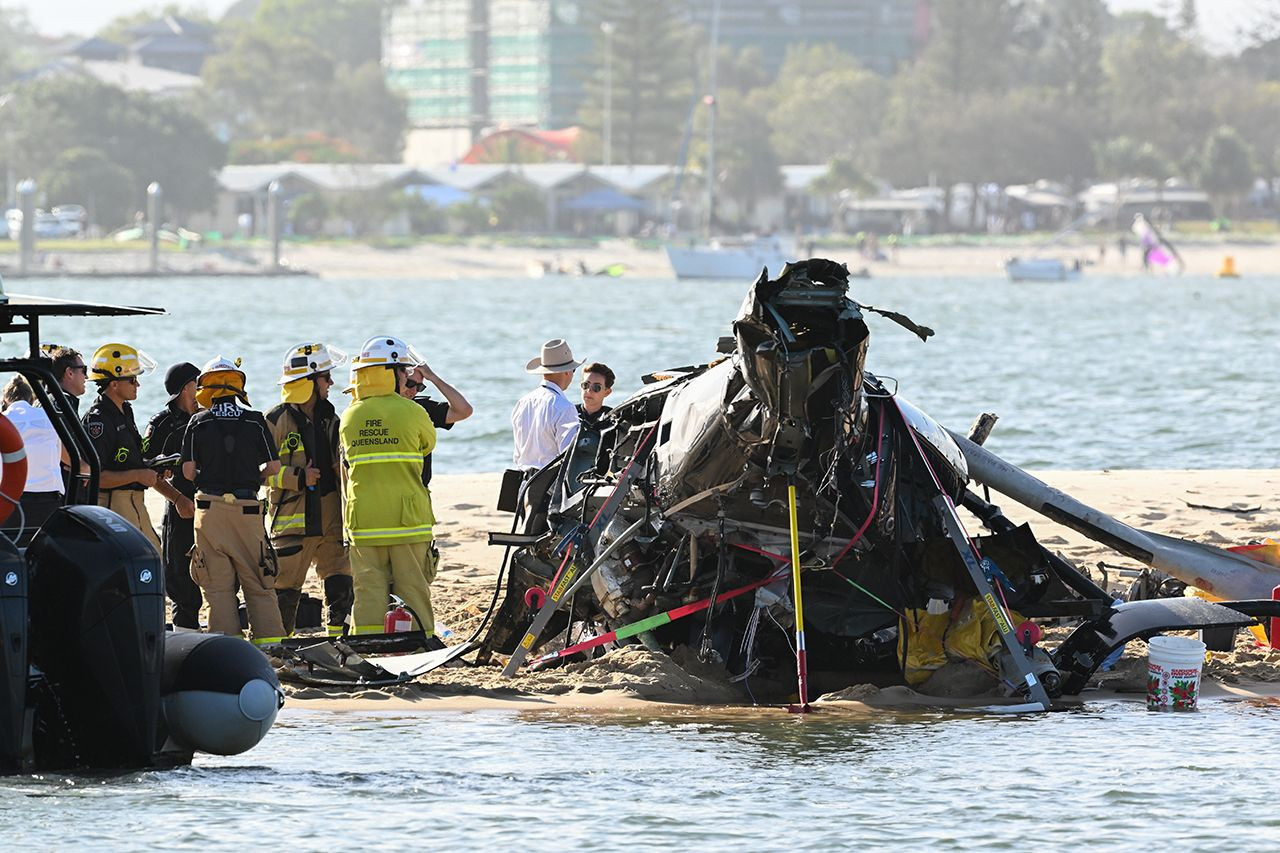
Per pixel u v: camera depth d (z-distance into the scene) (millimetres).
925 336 37812
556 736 38000
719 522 41906
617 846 29000
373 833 29578
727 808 31469
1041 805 31734
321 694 42812
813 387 37781
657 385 44969
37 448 44594
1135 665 45469
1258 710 41219
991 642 43344
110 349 45844
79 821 29891
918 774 34250
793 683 44219
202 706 33375
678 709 41281
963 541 41969
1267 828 30203
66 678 32656
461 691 43094
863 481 41094
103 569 32375
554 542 45875
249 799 31609
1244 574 46656
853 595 43188
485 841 29203
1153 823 30484
